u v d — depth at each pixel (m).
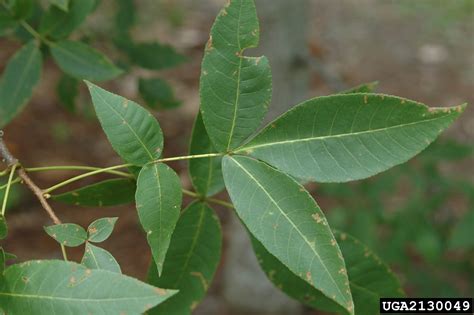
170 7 2.84
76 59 0.81
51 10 0.80
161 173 0.58
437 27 2.98
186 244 0.67
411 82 2.56
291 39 1.24
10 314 0.53
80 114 2.15
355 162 0.58
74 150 2.06
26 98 0.82
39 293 0.53
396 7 3.17
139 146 0.58
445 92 2.50
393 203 1.55
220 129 0.59
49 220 1.83
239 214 0.57
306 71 1.28
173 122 2.24
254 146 0.59
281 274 0.68
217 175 0.66
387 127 0.57
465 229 1.23
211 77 0.59
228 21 0.58
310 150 0.58
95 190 0.66
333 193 1.32
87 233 0.58
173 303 0.67
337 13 3.12
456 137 2.24
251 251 1.55
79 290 0.52
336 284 0.55
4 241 1.75
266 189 0.57
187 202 1.76
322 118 0.58
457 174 1.98
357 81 2.54
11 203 1.80
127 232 1.86
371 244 1.27
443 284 1.42
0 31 0.80
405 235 1.30
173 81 2.40
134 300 0.52
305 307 1.62
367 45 2.82
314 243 0.56
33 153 2.01
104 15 1.16
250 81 0.59
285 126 0.58
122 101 0.58
